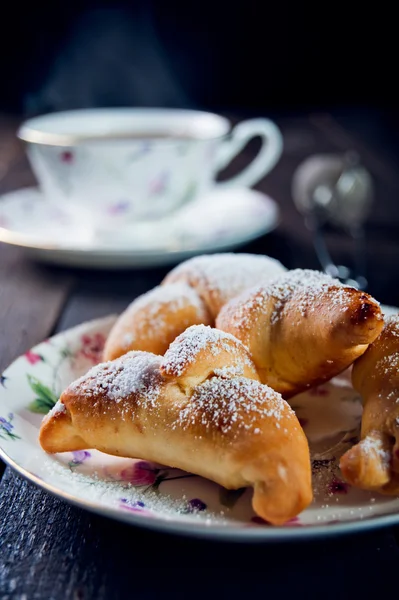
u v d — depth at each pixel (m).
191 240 0.42
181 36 1.40
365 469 0.19
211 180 0.49
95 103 1.39
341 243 0.47
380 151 0.72
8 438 0.22
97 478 0.21
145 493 0.20
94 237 0.45
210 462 0.19
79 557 0.19
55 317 0.36
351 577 0.18
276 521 0.18
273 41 1.43
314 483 0.21
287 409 0.20
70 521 0.20
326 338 0.23
